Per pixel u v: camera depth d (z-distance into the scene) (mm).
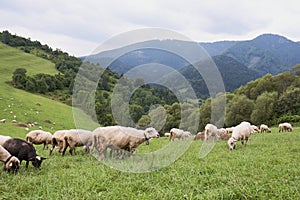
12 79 74688
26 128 38406
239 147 17250
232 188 7418
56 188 7941
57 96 67125
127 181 8594
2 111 49094
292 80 64875
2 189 7930
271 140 20859
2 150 10414
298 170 9398
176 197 6883
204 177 8867
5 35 127875
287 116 54750
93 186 7930
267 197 6793
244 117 54531
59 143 16406
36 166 11227
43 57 104688
